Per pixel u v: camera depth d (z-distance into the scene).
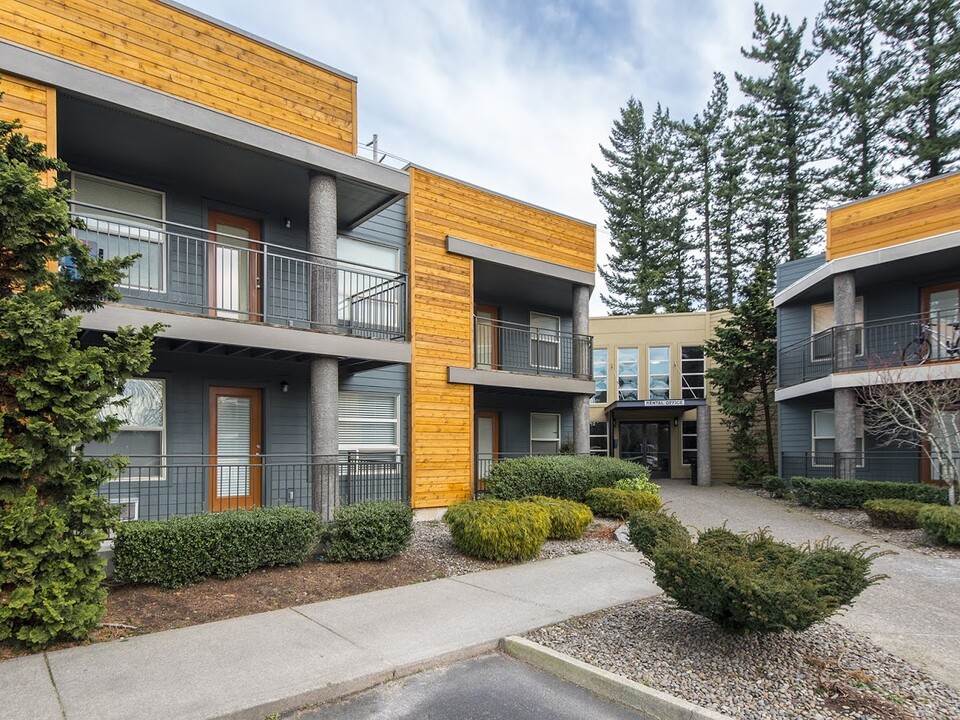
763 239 29.20
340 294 10.73
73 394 4.60
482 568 7.22
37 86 6.67
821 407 15.77
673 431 21.55
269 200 9.92
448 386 11.34
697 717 3.58
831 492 12.42
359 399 10.89
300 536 6.77
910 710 3.75
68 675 4.04
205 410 9.08
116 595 5.66
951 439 11.89
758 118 27.75
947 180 12.00
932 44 22.42
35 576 4.52
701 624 5.07
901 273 13.61
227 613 5.40
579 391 13.48
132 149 8.19
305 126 8.95
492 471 11.29
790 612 3.88
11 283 4.70
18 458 4.34
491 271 12.77
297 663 4.29
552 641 4.78
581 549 8.40
